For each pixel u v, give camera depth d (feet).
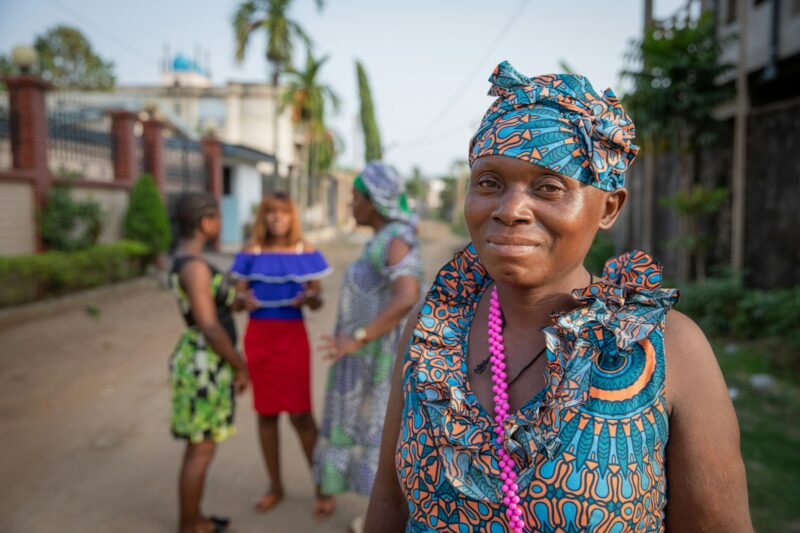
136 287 33.22
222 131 87.35
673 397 2.69
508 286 3.02
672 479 2.75
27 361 19.19
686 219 23.86
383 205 8.25
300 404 9.74
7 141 32.78
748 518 2.71
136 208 36.70
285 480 11.13
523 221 2.65
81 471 11.59
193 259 8.54
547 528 2.64
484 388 2.98
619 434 2.59
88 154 36.52
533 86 2.77
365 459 8.55
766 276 21.01
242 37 64.49
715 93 21.93
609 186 2.73
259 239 9.83
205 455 9.02
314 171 82.94
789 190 19.95
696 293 20.80
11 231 28.30
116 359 19.76
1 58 69.92
